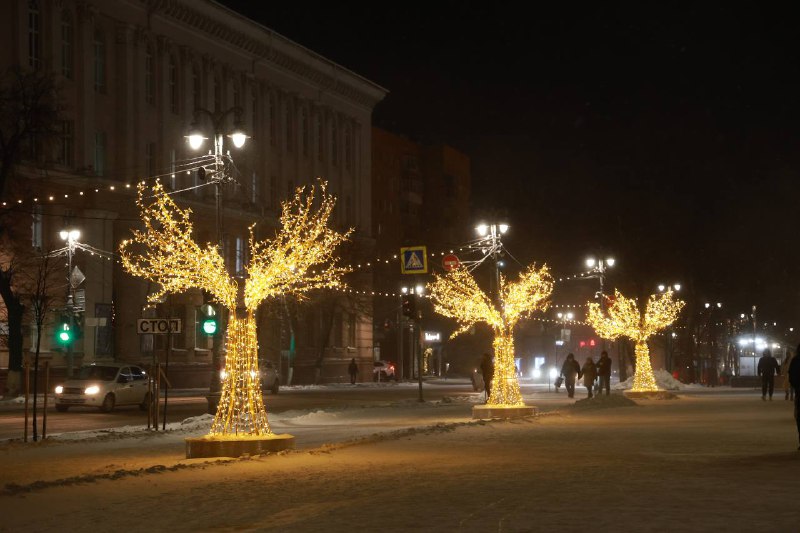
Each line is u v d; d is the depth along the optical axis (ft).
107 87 206.08
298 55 268.41
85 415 128.77
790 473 49.73
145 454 70.33
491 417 107.04
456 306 118.11
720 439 72.84
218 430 69.05
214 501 44.42
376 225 387.55
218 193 89.86
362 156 307.58
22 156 172.04
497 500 41.42
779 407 123.03
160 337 216.54
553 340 350.23
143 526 38.34
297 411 126.41
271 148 261.65
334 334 289.53
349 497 44.27
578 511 37.68
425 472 53.01
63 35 196.03
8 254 170.19
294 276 75.87
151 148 217.77
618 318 163.43
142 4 214.07
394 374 329.93
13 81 179.32
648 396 154.10
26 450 74.13
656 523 34.50
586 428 86.69
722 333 304.09
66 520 40.22
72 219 194.39
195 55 231.91
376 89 311.06
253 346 70.74
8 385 167.63
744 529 33.06
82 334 185.16
